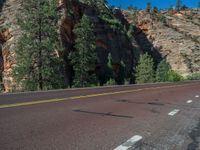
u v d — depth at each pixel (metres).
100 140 6.16
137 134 6.98
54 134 6.45
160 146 5.96
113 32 92.50
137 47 115.50
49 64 44.06
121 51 94.69
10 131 6.48
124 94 20.20
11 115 8.59
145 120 9.13
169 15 183.38
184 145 6.14
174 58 145.75
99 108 11.48
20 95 16.45
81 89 25.39
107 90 24.47
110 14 102.44
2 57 57.81
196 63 143.88
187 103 15.40
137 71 92.69
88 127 7.48
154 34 155.38
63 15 63.22
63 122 7.95
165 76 101.94
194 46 150.88
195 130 7.85
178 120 9.49
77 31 58.84
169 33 155.38
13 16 61.25
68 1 68.50
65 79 55.50
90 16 81.56
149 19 159.25
